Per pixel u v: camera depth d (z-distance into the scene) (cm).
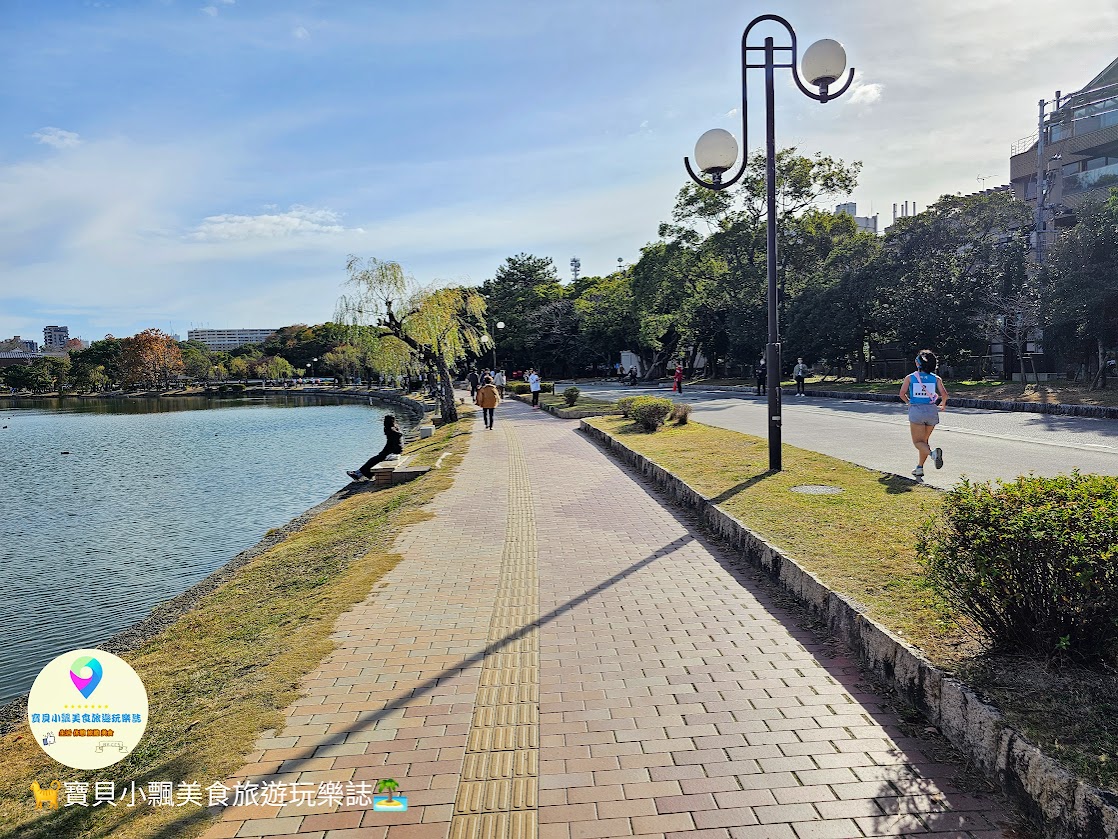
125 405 7562
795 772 328
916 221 2877
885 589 483
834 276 3222
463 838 293
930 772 322
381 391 6619
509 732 375
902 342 2811
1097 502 339
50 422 5100
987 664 360
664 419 1630
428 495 1086
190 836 305
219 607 764
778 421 961
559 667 450
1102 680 332
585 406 2486
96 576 1156
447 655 479
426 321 2641
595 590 598
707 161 929
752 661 446
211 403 7450
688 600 563
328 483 2008
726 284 3969
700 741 357
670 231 4034
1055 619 346
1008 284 2439
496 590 613
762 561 613
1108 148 3106
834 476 898
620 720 381
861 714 376
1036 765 282
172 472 2330
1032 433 1303
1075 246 1983
